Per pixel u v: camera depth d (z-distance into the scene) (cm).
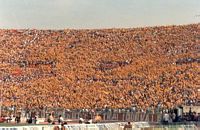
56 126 8762
